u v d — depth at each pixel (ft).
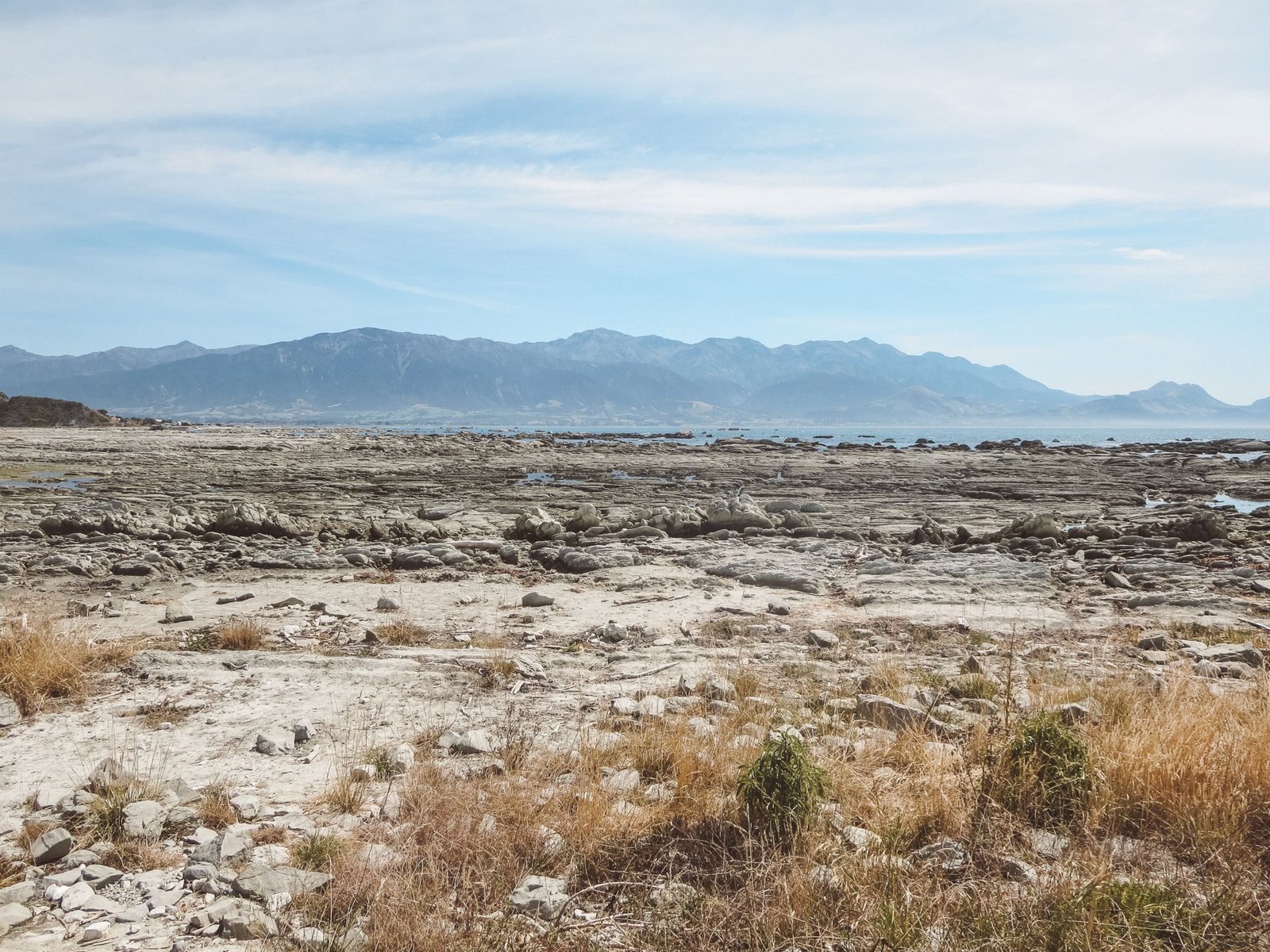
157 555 59.31
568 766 22.77
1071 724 24.20
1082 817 18.85
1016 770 20.24
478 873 16.78
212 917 15.38
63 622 39.60
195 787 21.85
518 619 43.16
